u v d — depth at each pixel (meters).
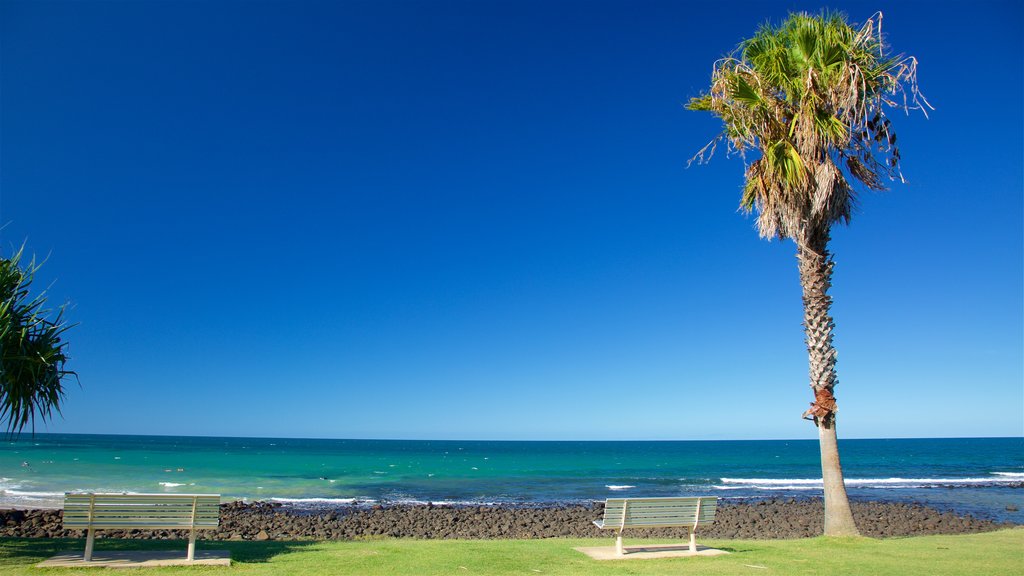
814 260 12.02
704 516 9.97
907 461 78.81
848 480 46.53
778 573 8.03
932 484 42.22
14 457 62.22
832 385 11.92
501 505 30.89
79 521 8.37
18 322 9.02
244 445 148.25
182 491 33.06
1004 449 127.88
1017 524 23.19
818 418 12.18
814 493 37.88
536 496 36.16
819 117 11.69
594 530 21.44
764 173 12.38
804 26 11.81
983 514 26.64
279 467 55.22
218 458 67.75
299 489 37.09
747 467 67.88
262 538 17.84
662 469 63.38
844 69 11.31
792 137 12.00
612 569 8.31
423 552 9.70
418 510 27.28
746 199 13.15
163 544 10.65
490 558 9.12
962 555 9.52
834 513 11.81
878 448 138.00
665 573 8.01
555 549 10.21
